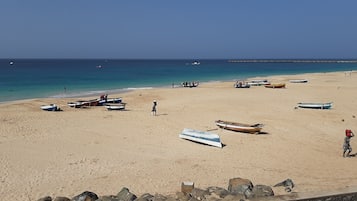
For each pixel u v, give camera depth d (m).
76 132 23.75
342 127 25.56
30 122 26.91
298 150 19.84
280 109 32.94
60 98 41.72
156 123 26.80
